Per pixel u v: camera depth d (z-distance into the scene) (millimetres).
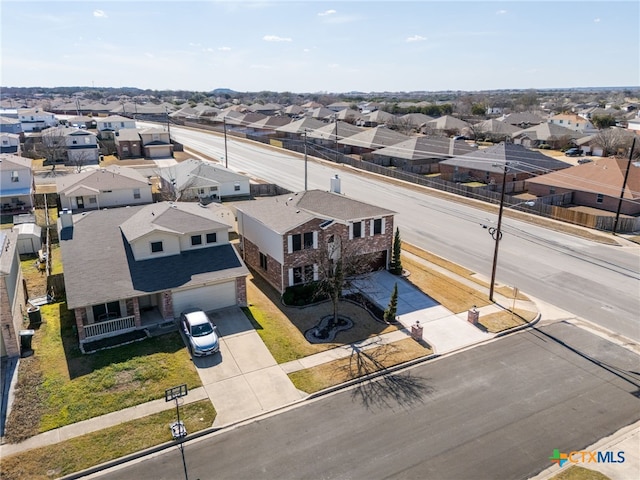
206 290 26016
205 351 21734
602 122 115188
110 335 23797
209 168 55656
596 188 48375
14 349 21594
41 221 44500
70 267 24781
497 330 25016
